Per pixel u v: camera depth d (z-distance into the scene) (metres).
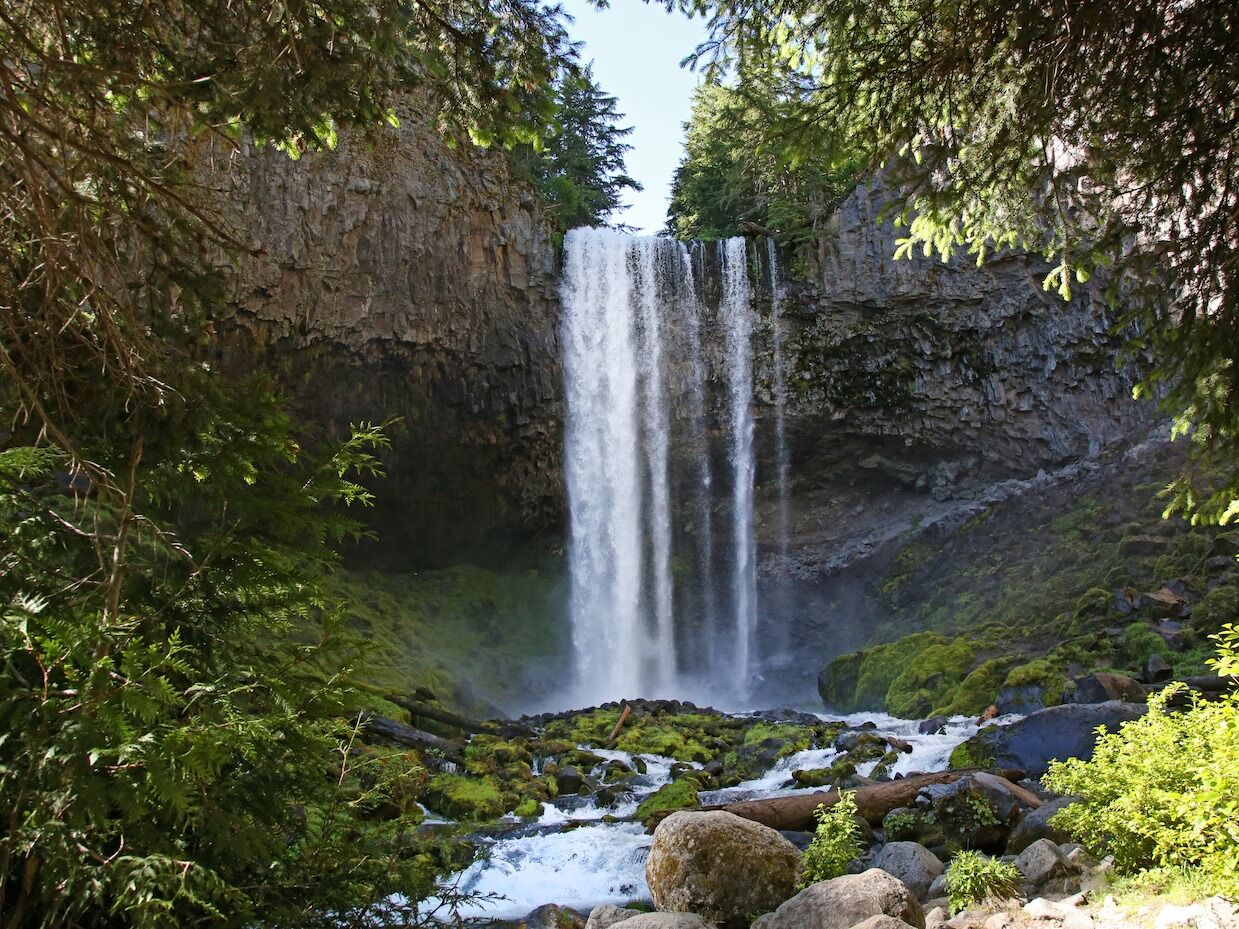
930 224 7.28
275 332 19.98
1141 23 5.34
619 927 5.61
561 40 5.85
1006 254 22.77
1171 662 14.02
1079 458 22.95
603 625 26.34
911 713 17.34
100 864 2.61
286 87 4.79
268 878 3.36
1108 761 6.22
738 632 27.14
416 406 23.27
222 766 3.22
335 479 3.89
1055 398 23.30
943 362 24.55
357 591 23.62
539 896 8.58
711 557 27.91
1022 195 6.98
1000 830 7.52
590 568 26.38
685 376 26.69
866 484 27.05
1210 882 4.80
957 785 7.89
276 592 3.65
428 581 25.72
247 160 18.56
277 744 3.28
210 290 4.43
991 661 16.36
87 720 2.54
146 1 4.09
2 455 2.98
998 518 23.16
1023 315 23.11
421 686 20.22
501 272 23.58
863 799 9.16
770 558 27.27
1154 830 5.41
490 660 24.36
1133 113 5.84
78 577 3.28
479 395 23.97
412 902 3.71
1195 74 5.45
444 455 24.53
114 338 3.51
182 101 4.22
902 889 5.52
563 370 25.14
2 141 3.44
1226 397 6.21
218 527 3.80
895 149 6.81
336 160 20.06
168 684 2.77
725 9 6.50
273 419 3.89
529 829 10.54
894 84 6.42
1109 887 5.54
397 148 20.81
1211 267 6.05
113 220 4.25
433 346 22.58
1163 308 6.45
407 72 5.59
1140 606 16.52
